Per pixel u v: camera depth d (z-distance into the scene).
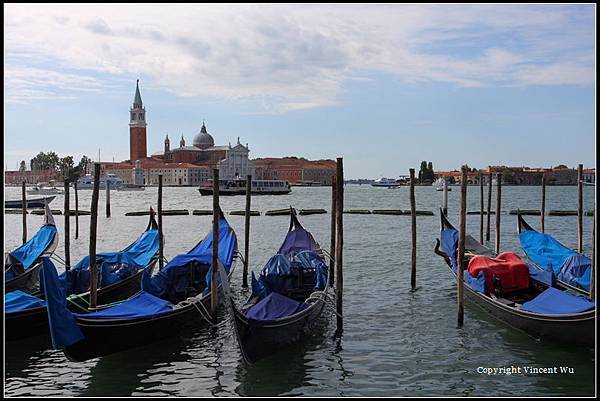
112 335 10.93
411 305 15.45
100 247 28.73
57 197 92.44
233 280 19.36
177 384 10.23
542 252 17.73
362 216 47.72
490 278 13.78
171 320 12.11
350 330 13.26
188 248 28.34
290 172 179.62
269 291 13.95
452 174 173.12
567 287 14.53
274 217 47.59
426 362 11.16
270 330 11.12
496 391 9.86
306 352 11.79
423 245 28.22
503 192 109.50
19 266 16.56
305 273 14.73
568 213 45.56
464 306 15.23
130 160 184.12
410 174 17.59
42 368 10.95
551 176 147.12
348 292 17.12
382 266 21.73
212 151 185.00
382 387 10.09
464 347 11.95
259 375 10.62
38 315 11.92
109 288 14.52
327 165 190.00
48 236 19.55
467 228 36.75
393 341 12.42
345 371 10.77
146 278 13.47
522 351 11.65
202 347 12.12
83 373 10.73
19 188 147.12
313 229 37.19
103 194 106.75
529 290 13.88
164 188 153.62
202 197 95.50
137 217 47.75
